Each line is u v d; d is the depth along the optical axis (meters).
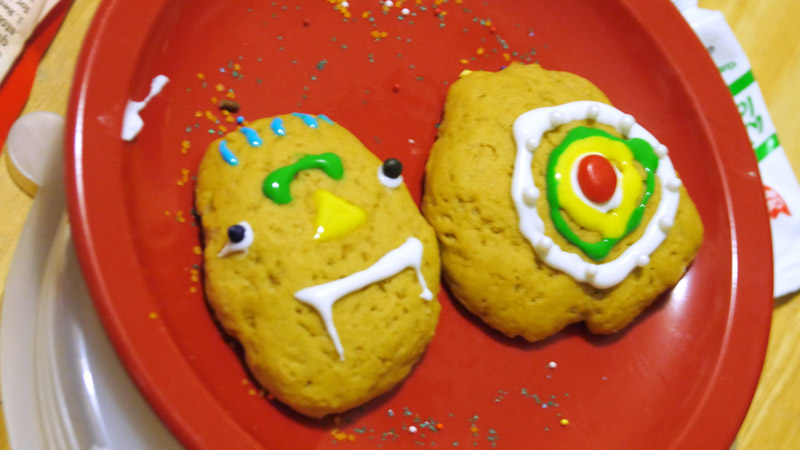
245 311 0.21
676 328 0.26
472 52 0.26
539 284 0.23
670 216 0.24
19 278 0.23
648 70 0.27
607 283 0.23
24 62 0.25
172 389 0.20
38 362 0.22
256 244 0.21
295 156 0.22
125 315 0.20
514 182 0.23
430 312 0.22
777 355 0.28
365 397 0.22
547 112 0.24
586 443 0.24
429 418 0.23
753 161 0.27
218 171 0.22
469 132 0.24
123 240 0.21
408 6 0.26
